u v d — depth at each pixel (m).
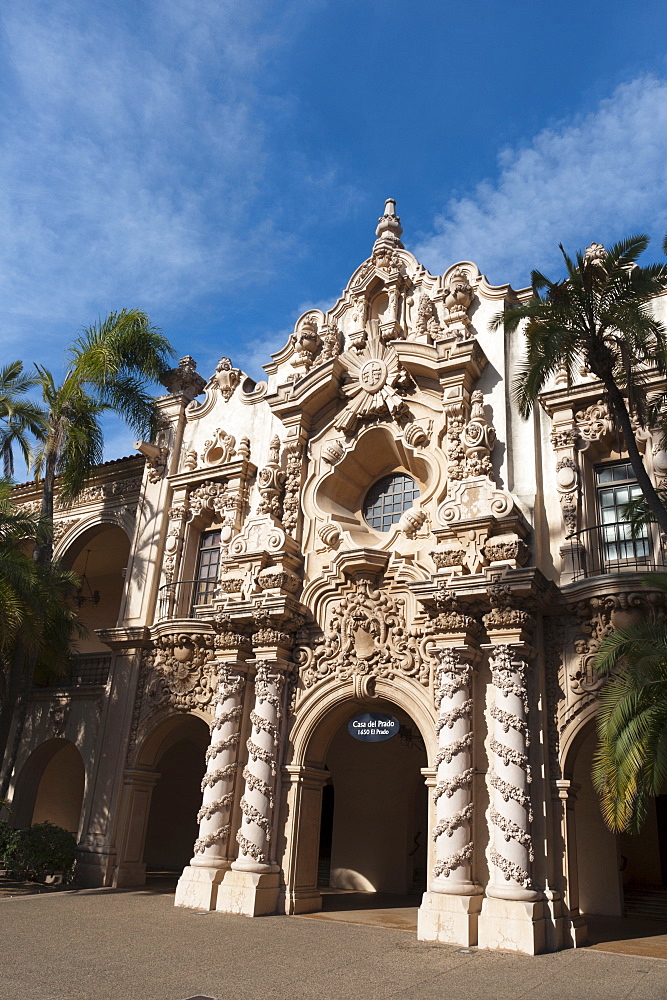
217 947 11.34
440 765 13.82
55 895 16.23
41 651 19.95
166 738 19.45
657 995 9.14
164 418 22.41
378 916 15.38
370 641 15.95
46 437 22.20
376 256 19.78
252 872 14.92
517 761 13.20
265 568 17.58
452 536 15.40
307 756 16.08
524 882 12.53
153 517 21.28
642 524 13.85
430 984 9.57
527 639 14.16
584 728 13.92
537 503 15.43
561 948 12.47
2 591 17.23
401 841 19.84
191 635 18.50
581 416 15.84
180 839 24.12
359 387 18.44
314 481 18.41
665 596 13.29
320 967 10.33
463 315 17.61
